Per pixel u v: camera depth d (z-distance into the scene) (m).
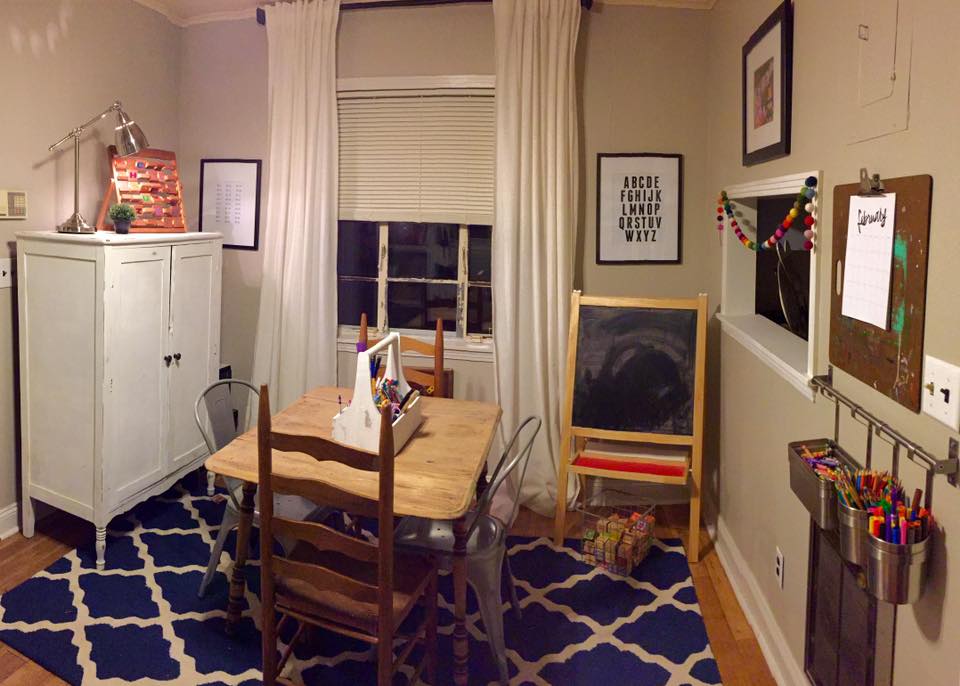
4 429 3.21
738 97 2.99
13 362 3.22
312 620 2.07
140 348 3.12
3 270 3.11
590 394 3.35
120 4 3.56
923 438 1.50
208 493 3.70
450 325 4.06
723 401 3.29
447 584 2.97
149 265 3.13
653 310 3.33
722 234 3.21
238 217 3.98
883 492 1.59
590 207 3.64
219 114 3.95
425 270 3.95
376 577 2.12
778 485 2.47
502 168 3.51
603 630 2.67
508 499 3.68
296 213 3.74
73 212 3.42
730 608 2.85
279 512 2.62
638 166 3.59
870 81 1.75
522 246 3.55
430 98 3.67
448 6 3.59
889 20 1.65
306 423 2.66
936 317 1.44
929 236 1.47
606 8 3.54
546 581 3.01
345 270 3.98
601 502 3.79
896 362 1.60
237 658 2.46
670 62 3.54
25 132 3.15
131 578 2.92
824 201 2.07
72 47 3.33
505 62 3.46
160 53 3.84
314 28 3.65
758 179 2.71
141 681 2.33
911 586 1.47
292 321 3.80
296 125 3.70
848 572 1.86
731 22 3.11
